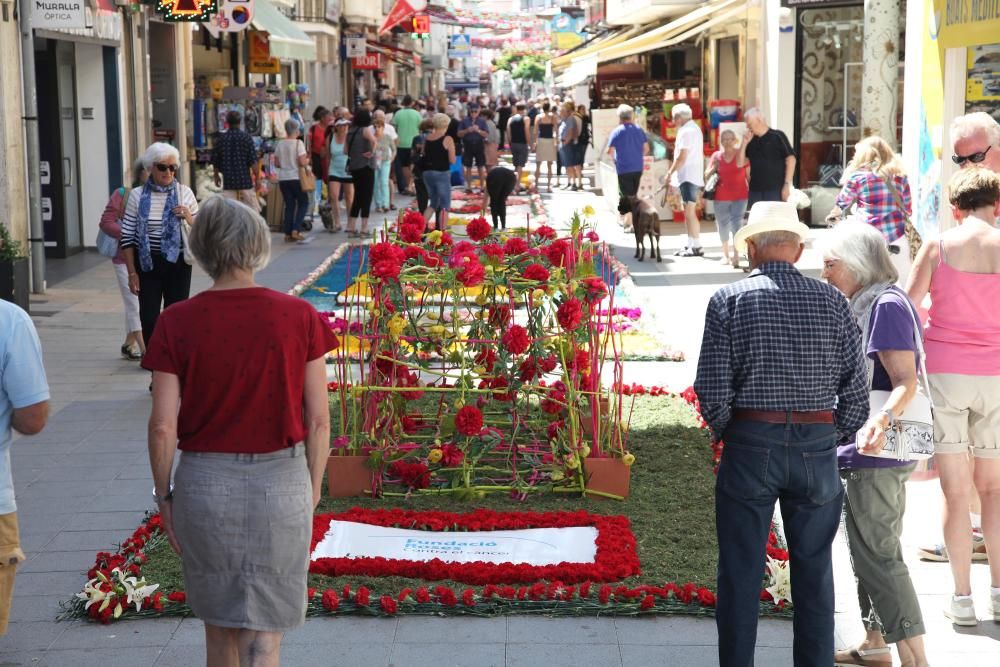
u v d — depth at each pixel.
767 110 23.16
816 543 4.95
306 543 4.47
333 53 46.28
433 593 6.22
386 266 7.82
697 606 6.11
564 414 8.09
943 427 5.94
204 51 29.16
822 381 4.89
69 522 7.57
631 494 7.89
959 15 12.44
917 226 14.05
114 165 21.44
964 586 5.99
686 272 17.59
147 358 4.38
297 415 4.44
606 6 36.91
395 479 8.09
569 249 8.14
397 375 8.24
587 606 6.10
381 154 26.69
